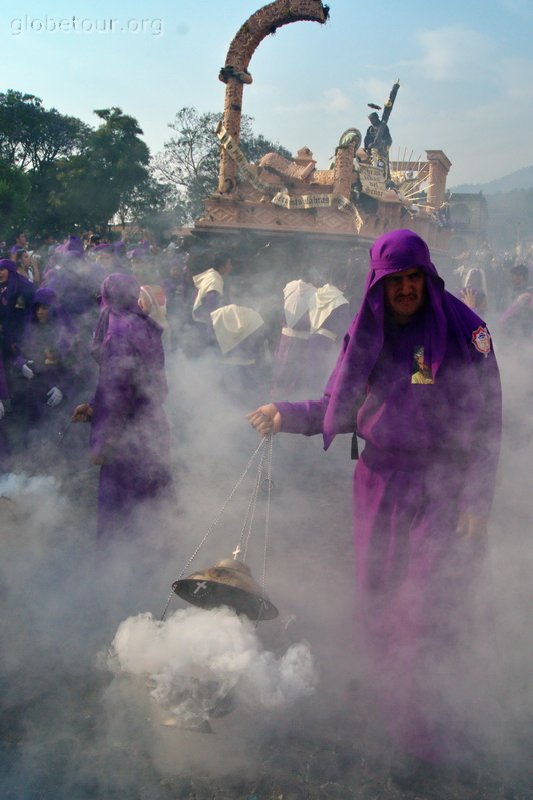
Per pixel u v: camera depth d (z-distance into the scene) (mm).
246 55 10477
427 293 2359
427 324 2383
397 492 2492
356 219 10156
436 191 15922
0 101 57656
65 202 49312
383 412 2461
